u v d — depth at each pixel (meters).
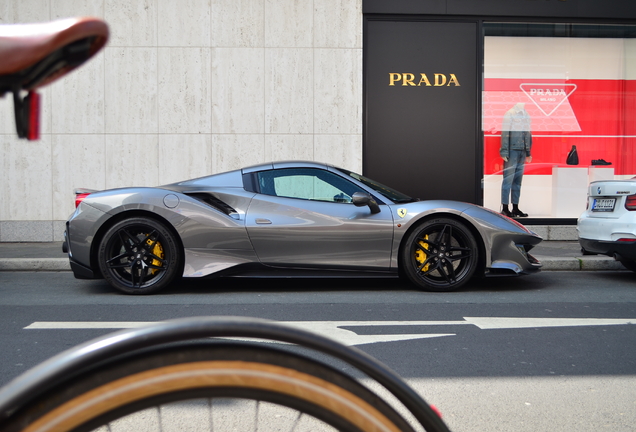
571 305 5.11
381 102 9.97
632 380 3.14
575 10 10.12
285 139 9.71
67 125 9.55
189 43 9.63
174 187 5.63
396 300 5.30
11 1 9.34
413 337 3.97
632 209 5.98
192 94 9.65
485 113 10.22
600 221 6.26
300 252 5.50
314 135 9.74
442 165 10.05
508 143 10.26
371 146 9.98
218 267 5.45
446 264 5.67
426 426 1.02
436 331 4.15
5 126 9.46
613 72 10.41
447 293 5.67
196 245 5.44
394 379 1.01
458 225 5.62
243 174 5.71
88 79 9.55
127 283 5.50
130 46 9.59
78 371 0.87
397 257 5.58
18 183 9.53
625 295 5.61
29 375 0.87
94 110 9.57
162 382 0.88
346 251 5.52
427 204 5.65
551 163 10.37
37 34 0.76
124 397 0.87
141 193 5.47
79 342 3.83
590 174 10.43
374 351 3.63
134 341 0.89
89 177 9.60
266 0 9.64
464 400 2.83
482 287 6.05
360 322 4.41
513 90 10.27
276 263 5.50
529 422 2.57
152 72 9.61
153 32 9.59
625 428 2.51
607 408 2.74
